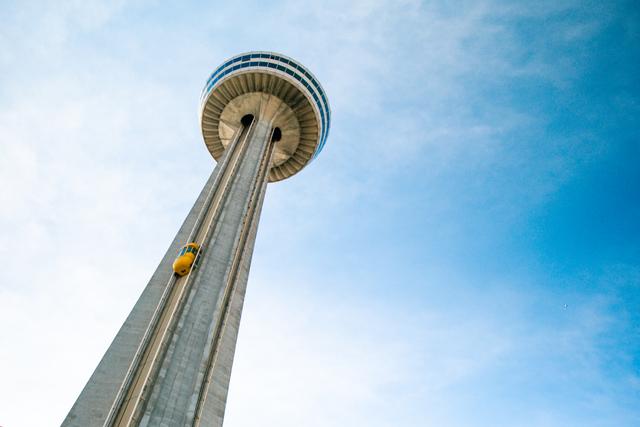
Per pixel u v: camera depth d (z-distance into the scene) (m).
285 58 45.16
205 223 34.72
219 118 46.84
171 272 31.72
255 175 38.72
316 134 46.69
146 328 28.50
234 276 32.19
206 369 26.53
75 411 24.27
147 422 22.50
